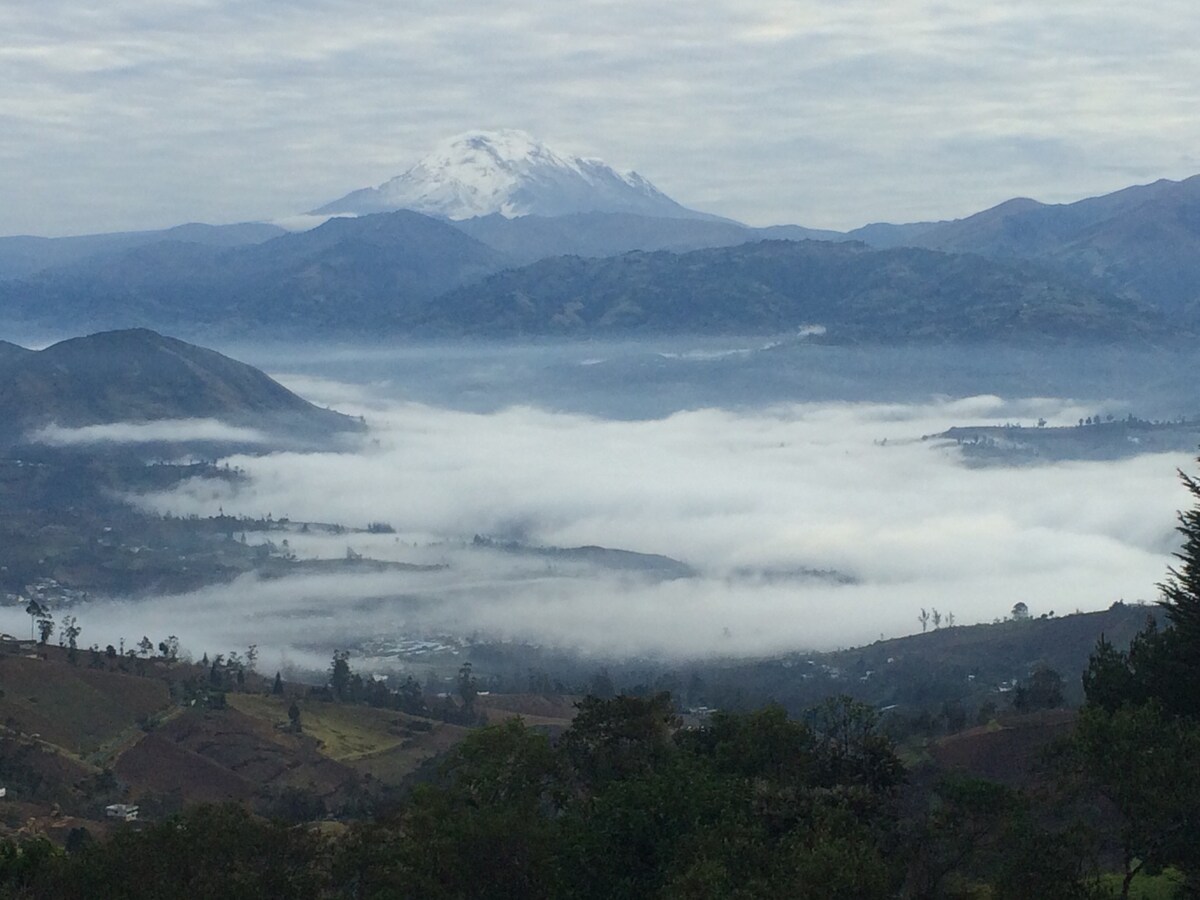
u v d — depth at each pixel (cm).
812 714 5025
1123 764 3888
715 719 5103
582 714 5116
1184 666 4872
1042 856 3769
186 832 4181
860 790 4312
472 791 4750
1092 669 5181
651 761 4916
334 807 9138
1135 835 3806
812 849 3659
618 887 3916
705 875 3538
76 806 8675
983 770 6681
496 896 4012
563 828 4172
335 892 4241
